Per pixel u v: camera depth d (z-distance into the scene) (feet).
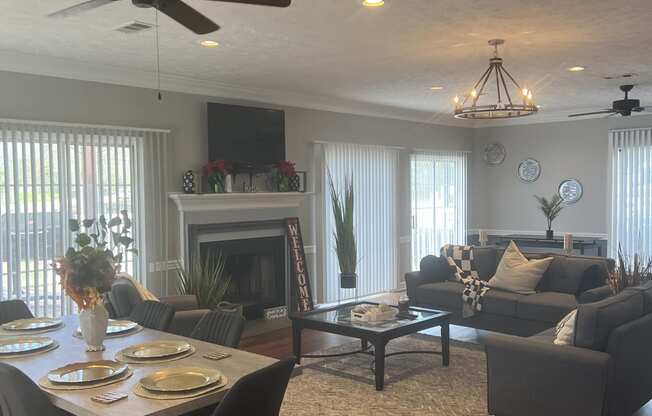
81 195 17.44
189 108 20.21
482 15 12.66
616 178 28.43
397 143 28.35
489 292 18.70
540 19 13.00
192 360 8.77
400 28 13.61
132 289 14.44
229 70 18.45
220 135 20.62
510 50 15.97
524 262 19.10
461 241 32.07
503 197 32.58
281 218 23.02
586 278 17.65
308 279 23.41
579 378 10.81
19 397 7.34
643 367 11.96
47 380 7.97
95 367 8.39
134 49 15.53
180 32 13.80
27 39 14.40
